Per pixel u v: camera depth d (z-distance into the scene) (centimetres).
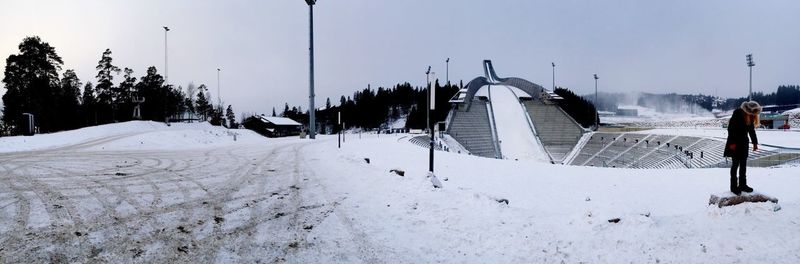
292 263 566
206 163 1711
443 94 12056
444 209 803
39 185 1099
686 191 1166
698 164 4181
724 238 580
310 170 1459
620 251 578
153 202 902
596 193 1154
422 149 2809
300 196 982
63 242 627
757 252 540
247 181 1206
